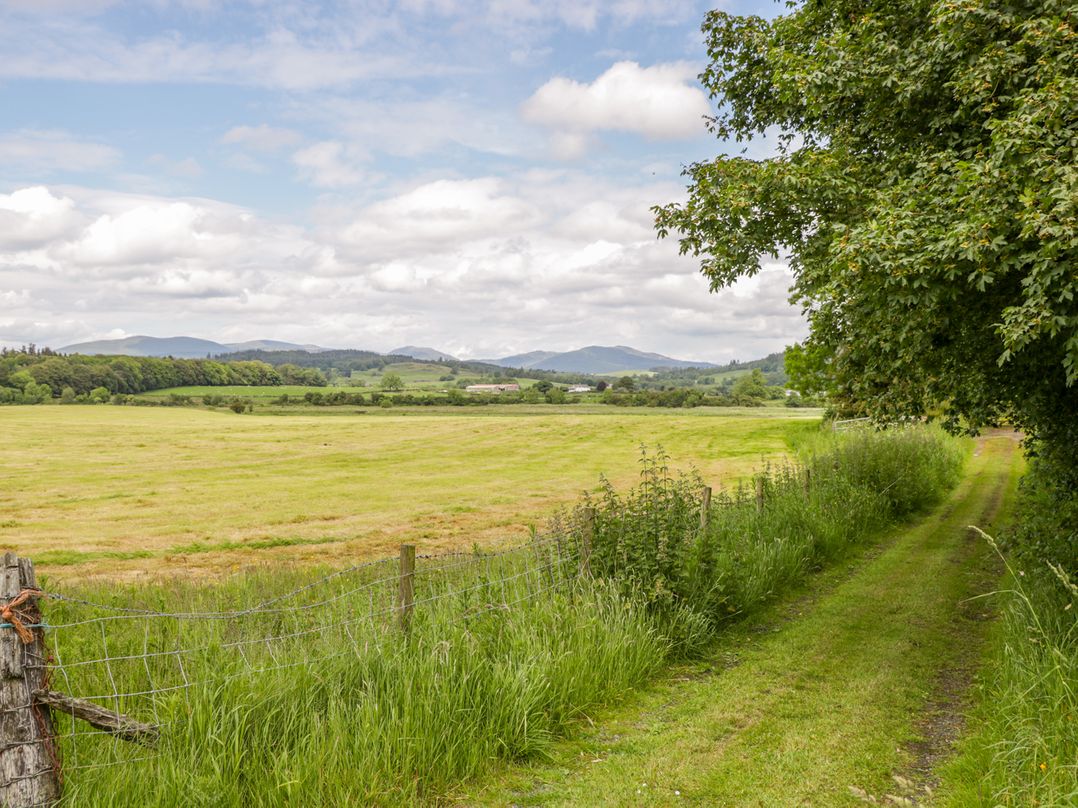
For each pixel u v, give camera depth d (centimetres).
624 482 3459
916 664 795
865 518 1595
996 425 1025
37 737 394
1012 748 502
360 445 5459
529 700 601
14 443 5247
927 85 864
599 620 745
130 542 2023
